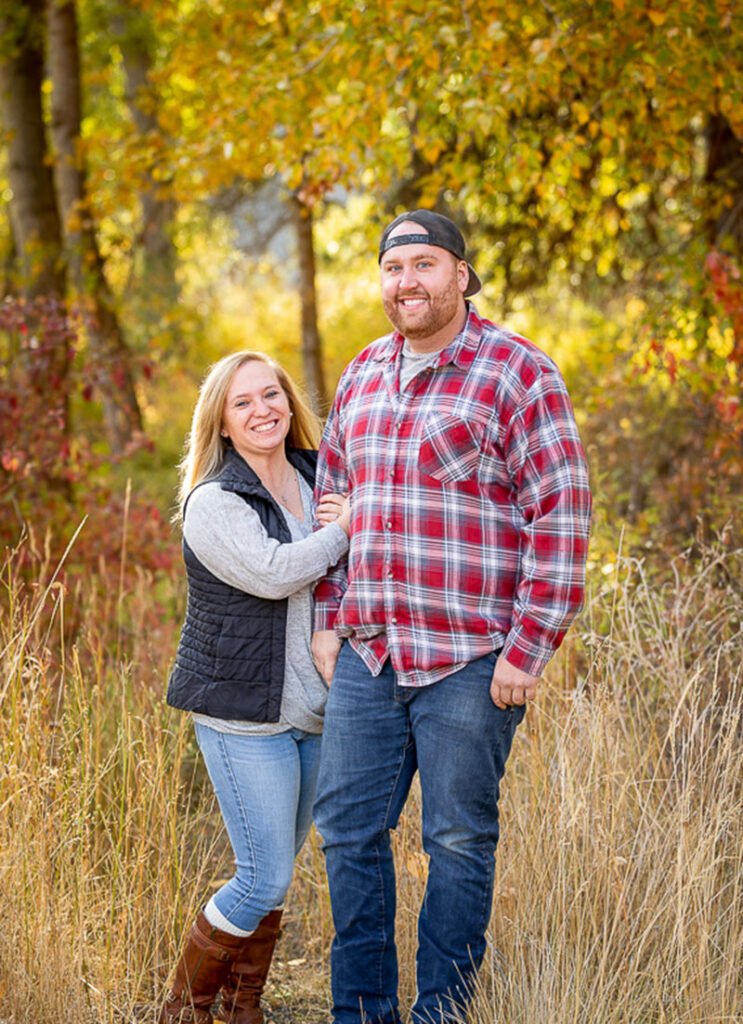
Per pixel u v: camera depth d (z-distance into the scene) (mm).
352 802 4059
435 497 3877
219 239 20906
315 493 4395
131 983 4480
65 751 4789
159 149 10648
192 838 5535
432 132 7711
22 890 4301
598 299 11547
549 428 3777
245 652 4055
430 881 4027
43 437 8086
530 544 3807
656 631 5273
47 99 16031
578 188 8227
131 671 6020
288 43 8367
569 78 7207
